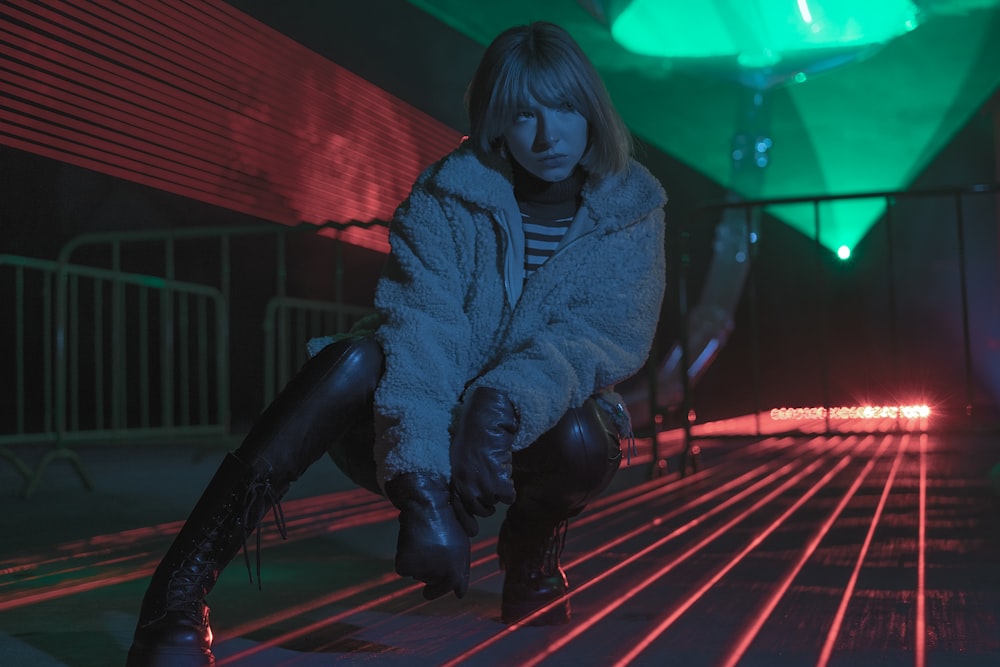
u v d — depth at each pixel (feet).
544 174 4.37
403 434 3.92
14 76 14.90
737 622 5.06
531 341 4.27
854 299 42.63
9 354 21.09
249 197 20.83
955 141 41.93
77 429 22.50
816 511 9.75
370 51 25.75
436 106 29.66
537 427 3.98
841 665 4.20
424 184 4.52
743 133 40.75
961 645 4.52
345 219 24.54
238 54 20.40
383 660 4.35
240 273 25.68
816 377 42.34
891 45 37.83
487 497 3.85
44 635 4.98
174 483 13.85
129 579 6.65
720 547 7.63
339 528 9.32
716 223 40.68
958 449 18.16
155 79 17.98
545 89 4.23
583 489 4.49
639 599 5.70
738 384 41.32
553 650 4.52
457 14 29.25
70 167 16.17
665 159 41.22
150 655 3.87
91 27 16.43
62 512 10.49
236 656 4.44
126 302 23.27
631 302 4.44
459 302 4.39
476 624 5.12
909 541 7.75
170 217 20.58
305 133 22.93
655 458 13.58
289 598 5.92
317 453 4.09
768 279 42.63
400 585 6.37
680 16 34.24
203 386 24.48
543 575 5.05
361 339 4.19
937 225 42.42
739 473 14.17
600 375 4.32
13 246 19.99
